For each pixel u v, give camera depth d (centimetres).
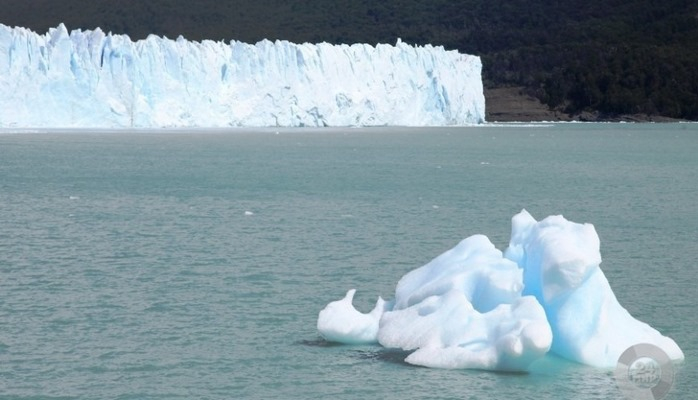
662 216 12156
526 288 5619
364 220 11462
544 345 5206
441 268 5894
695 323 6550
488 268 5638
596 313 5419
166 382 5434
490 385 5219
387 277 8056
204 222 11194
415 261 8775
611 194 14812
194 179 16712
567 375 5306
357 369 5528
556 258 5316
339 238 10031
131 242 9700
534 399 5056
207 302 7119
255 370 5594
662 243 9894
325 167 19550
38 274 8094
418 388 5228
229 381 5444
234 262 8644
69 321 6594
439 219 11644
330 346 5947
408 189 15225
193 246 9481
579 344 5372
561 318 5428
